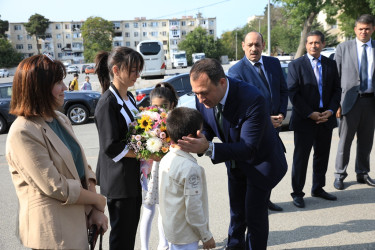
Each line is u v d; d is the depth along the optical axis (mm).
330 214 3719
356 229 3365
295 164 3934
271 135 2469
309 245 3125
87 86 15070
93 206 1974
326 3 20828
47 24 88188
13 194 4805
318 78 3891
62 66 1795
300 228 3449
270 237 3305
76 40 92812
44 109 1711
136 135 2406
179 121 2141
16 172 1667
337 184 4422
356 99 4230
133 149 2410
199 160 6023
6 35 81875
